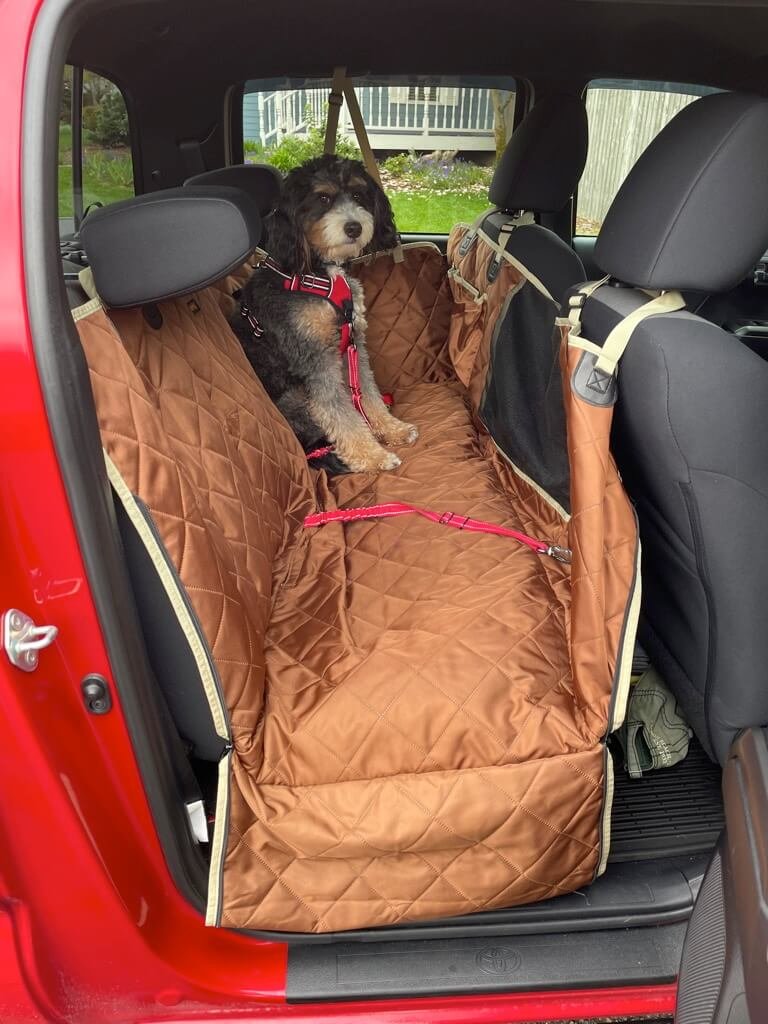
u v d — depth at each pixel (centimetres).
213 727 121
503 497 194
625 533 121
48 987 106
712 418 108
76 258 138
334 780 118
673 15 182
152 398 130
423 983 119
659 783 152
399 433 241
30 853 101
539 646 132
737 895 91
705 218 110
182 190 117
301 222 261
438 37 211
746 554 115
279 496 176
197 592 114
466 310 268
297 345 259
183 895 118
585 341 118
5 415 90
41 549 95
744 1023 83
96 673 102
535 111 218
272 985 119
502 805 115
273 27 201
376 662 130
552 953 123
